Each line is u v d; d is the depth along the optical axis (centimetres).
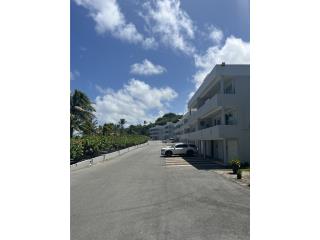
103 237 617
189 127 4600
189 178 1491
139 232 644
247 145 2161
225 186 1222
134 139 6372
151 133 14988
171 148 3366
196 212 800
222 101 2191
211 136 2395
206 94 3106
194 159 2830
